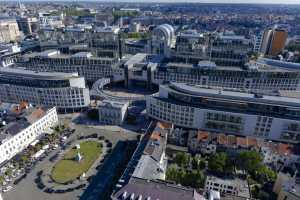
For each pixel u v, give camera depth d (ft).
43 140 579.07
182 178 439.63
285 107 542.98
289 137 547.08
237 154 504.84
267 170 458.50
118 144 578.66
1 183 458.09
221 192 387.55
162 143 493.77
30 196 433.07
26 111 619.67
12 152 525.34
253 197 418.72
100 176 479.00
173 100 626.64
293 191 368.89
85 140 595.06
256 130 565.12
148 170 407.23
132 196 343.46
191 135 552.41
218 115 573.33
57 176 477.77
